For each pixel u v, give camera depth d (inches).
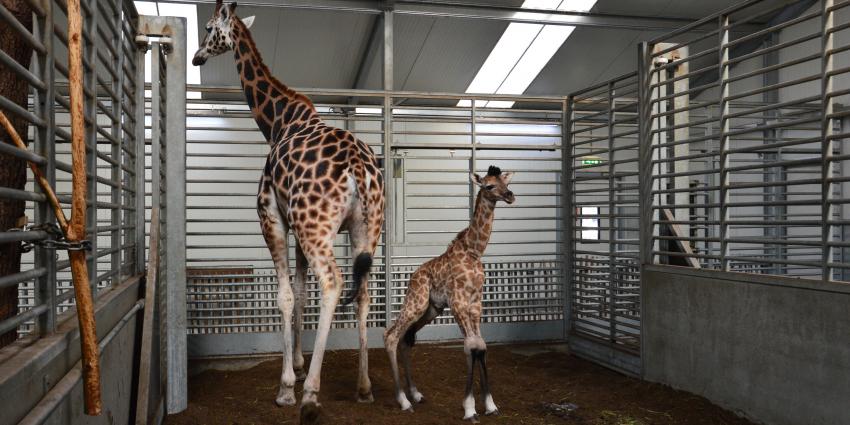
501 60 537.3
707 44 522.3
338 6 425.7
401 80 533.0
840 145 358.6
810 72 446.9
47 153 91.7
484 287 300.0
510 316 300.8
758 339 180.9
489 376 242.8
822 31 162.6
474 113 291.9
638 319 243.8
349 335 280.1
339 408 188.9
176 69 188.2
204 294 270.4
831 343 157.0
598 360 268.7
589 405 201.9
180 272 189.0
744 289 186.4
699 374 206.1
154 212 181.5
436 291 193.3
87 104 117.5
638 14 479.5
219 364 265.9
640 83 236.8
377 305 287.4
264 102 208.1
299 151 170.1
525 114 580.4
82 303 81.7
